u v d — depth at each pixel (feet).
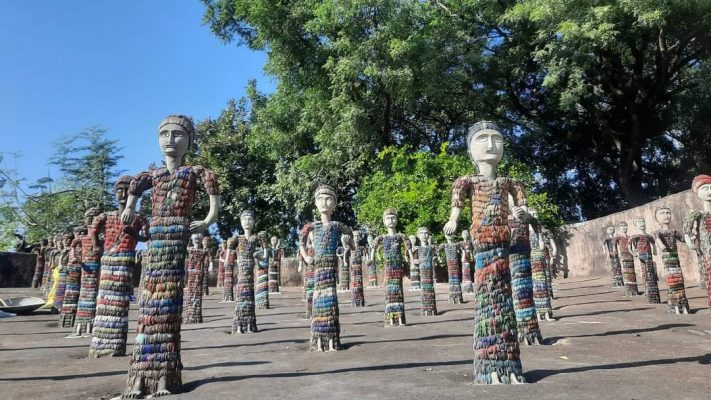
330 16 75.51
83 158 122.31
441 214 72.90
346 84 76.33
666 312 36.86
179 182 18.80
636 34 77.71
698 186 32.17
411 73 72.18
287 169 94.02
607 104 96.53
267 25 82.23
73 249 38.93
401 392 15.94
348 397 15.51
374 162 84.33
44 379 19.93
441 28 78.48
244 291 34.53
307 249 33.86
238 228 110.52
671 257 36.96
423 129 99.50
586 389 15.84
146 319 17.39
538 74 92.22
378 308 48.65
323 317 26.25
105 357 25.57
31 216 118.62
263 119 89.56
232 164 106.73
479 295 17.67
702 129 88.38
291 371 20.38
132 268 27.22
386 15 74.08
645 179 100.42
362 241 78.43
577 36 66.44
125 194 27.02
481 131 19.21
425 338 28.78
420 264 41.88
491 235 17.99
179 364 17.51
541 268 34.32
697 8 66.59
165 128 19.42
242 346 28.02
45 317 47.03
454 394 15.48
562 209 104.32
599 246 77.41
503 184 18.74
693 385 16.28
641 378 17.35
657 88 84.53
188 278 41.14
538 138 93.25
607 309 39.29
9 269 97.71
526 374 18.08
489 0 82.33
